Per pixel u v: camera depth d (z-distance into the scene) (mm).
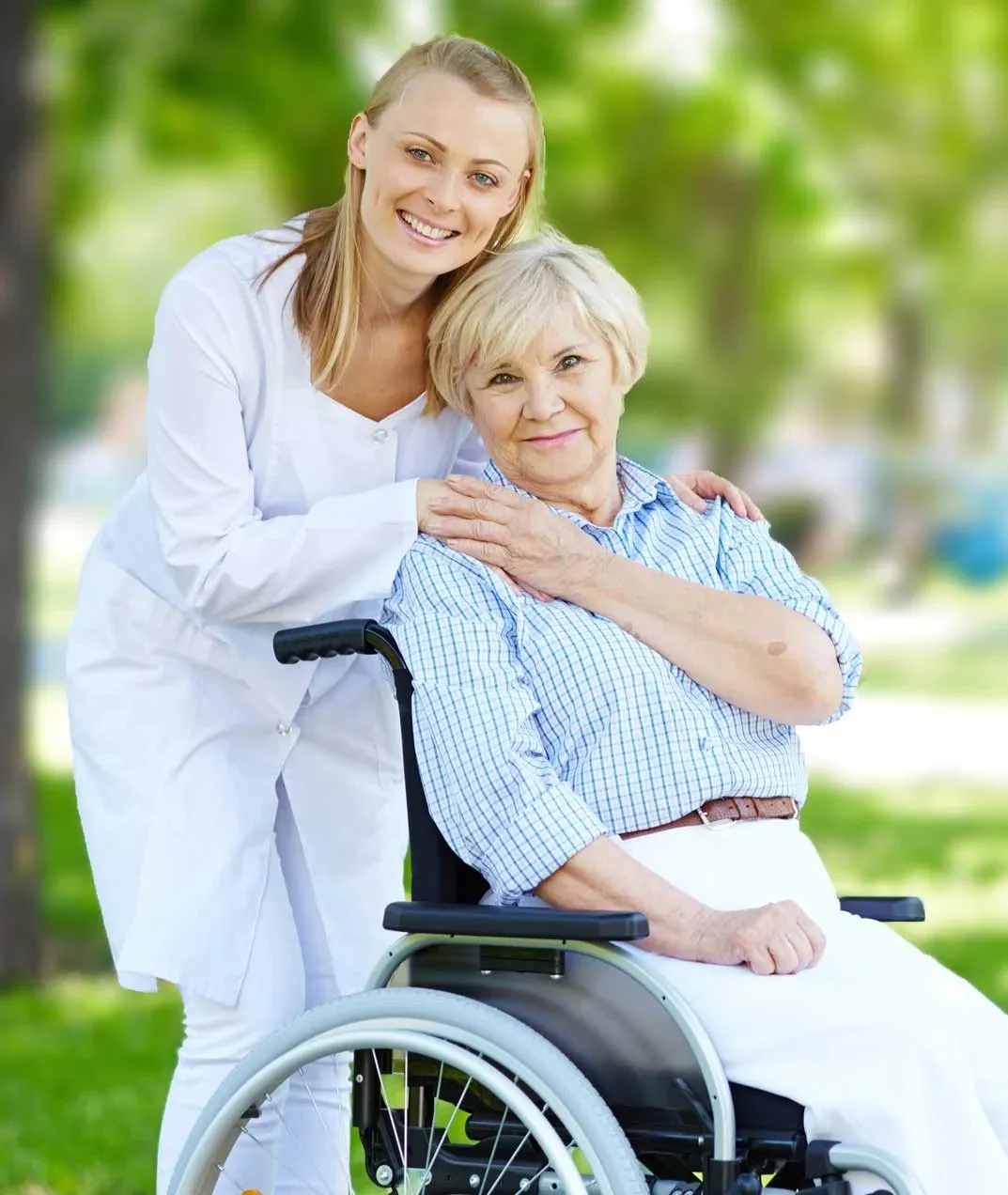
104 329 38188
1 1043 9938
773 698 4660
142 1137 8055
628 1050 4223
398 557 4887
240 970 5051
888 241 24016
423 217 4934
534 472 4957
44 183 11648
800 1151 4113
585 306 4848
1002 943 12266
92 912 13695
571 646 4633
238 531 5035
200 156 15344
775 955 4199
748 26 17484
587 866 4340
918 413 38438
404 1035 4238
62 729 24547
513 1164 4352
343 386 5242
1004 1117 4176
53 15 12898
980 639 33062
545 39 14109
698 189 20875
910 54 18438
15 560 11617
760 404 28250
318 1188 5367
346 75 13711
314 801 5402
